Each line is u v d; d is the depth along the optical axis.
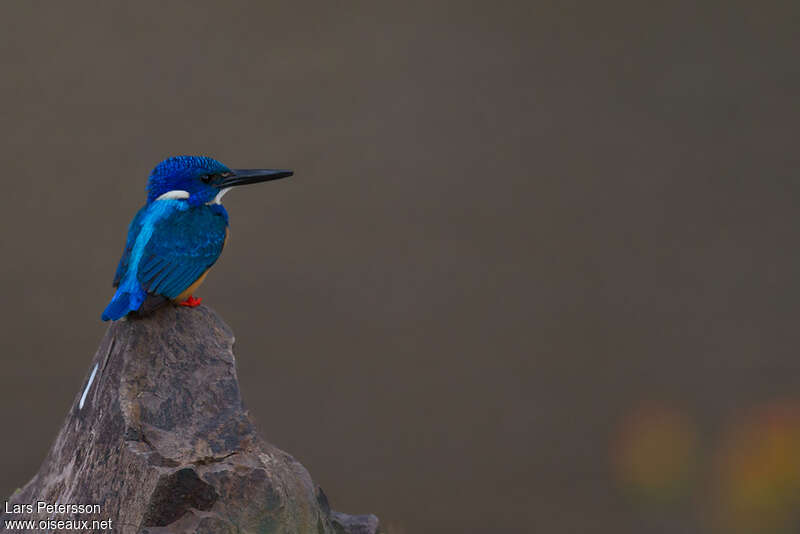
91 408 5.49
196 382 5.45
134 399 5.30
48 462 5.66
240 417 5.31
